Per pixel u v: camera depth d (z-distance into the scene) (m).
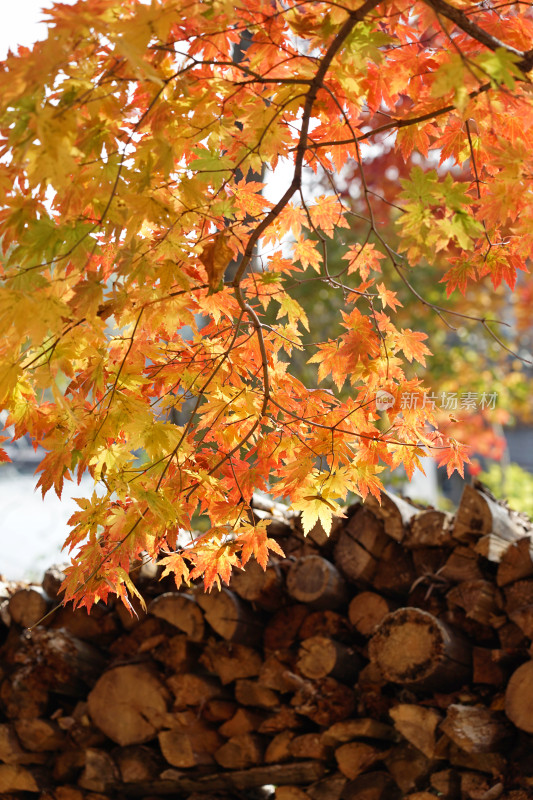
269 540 2.91
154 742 3.69
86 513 2.86
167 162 2.73
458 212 2.75
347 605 3.59
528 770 3.29
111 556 2.83
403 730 3.38
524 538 3.37
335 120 2.95
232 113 2.87
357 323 2.96
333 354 3.03
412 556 3.54
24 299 2.67
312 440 2.97
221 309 2.97
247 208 3.03
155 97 2.70
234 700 3.67
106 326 2.80
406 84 2.88
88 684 3.77
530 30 2.88
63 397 2.75
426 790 3.38
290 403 3.00
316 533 3.58
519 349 7.47
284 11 2.80
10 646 3.84
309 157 3.00
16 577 5.12
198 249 2.90
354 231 6.57
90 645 3.79
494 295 7.09
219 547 2.93
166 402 2.96
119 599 3.76
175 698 3.64
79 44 2.64
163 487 2.87
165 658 3.67
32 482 7.87
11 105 2.52
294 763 3.53
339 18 2.80
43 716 3.75
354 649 3.54
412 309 6.67
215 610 3.59
